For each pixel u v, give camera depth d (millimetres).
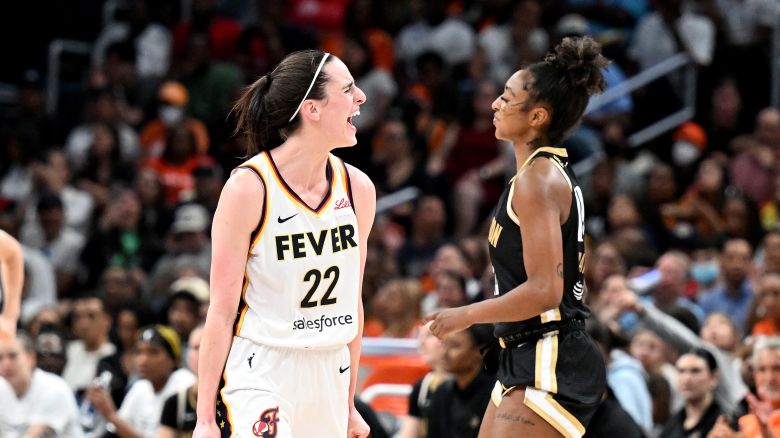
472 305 7555
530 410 7566
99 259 19422
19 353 12102
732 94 22047
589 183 19969
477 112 22625
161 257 19406
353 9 25250
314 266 7461
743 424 10867
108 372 13422
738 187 20219
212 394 7273
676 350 12281
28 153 22031
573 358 7613
